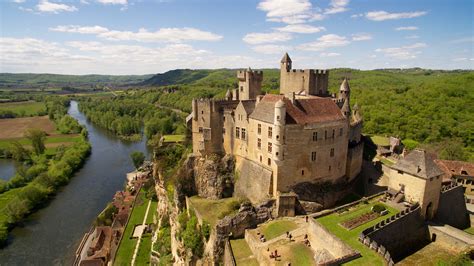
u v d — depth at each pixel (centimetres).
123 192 11488
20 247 8556
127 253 8075
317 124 6762
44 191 11156
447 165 8850
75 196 11512
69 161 13788
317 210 6675
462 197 6981
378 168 8319
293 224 6075
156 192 10712
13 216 9638
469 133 12825
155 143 15112
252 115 7231
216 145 8350
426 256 5444
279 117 6278
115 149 17225
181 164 8900
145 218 9819
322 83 8862
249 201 7150
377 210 5778
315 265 4791
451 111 14262
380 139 11206
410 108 15025
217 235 5866
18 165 14550
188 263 6556
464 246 5381
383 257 4422
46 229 9412
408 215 5653
